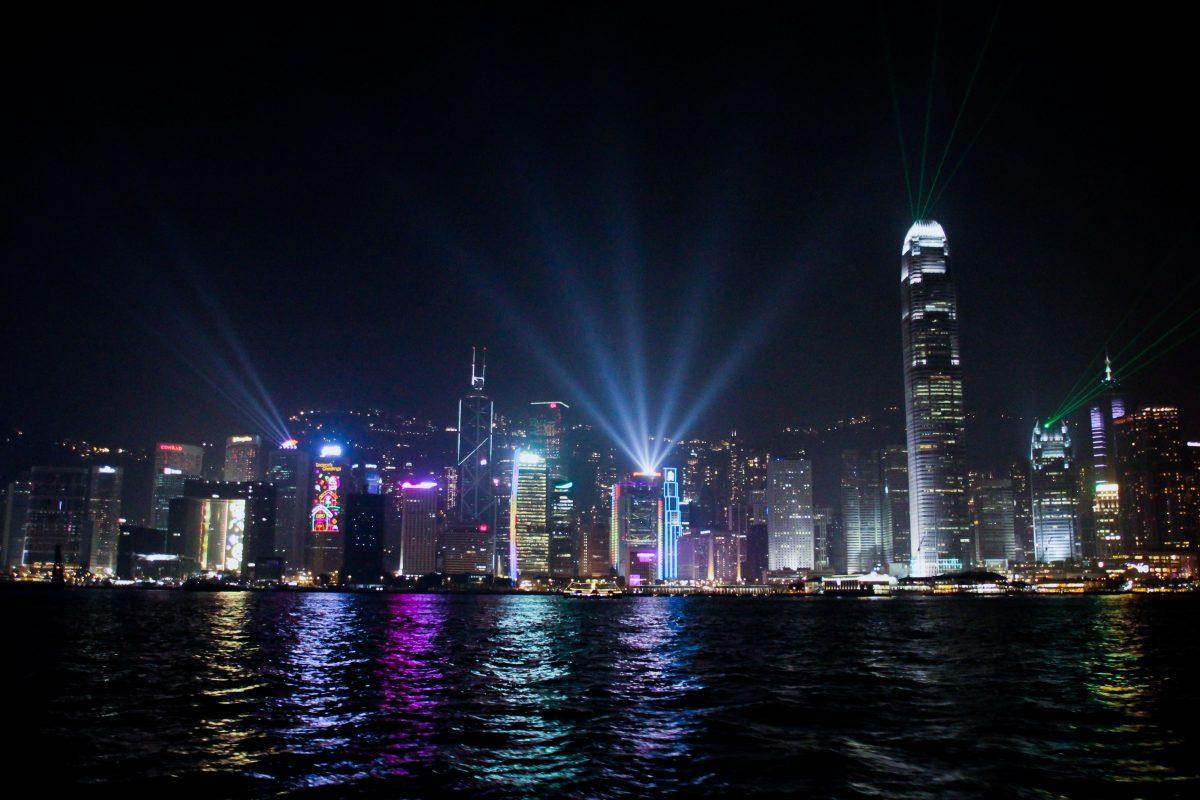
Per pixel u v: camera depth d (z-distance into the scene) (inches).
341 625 6565.0
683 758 1620.3
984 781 1451.8
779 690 2628.0
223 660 3516.2
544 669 3265.3
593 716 2102.6
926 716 2110.0
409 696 2455.7
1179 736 1847.9
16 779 1453.0
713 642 4953.3
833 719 2063.2
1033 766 1558.8
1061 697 2465.6
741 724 1990.7
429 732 1878.7
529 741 1781.5
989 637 5482.3
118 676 2906.0
